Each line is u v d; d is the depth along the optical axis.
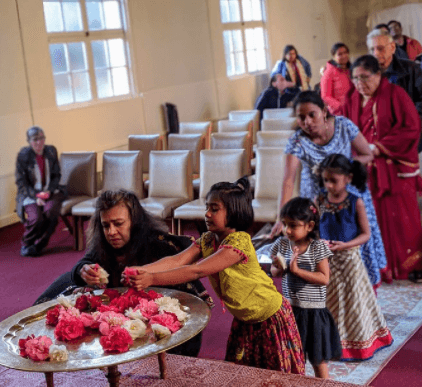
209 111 11.05
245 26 12.16
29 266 5.83
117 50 9.21
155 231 2.64
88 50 8.71
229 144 6.90
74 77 8.53
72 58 8.51
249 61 12.39
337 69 7.95
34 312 2.18
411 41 9.03
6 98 7.42
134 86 9.41
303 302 2.93
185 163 6.03
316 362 2.94
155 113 9.73
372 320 3.49
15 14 7.53
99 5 8.92
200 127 7.97
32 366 1.72
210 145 7.70
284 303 2.46
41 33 7.87
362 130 4.47
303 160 3.78
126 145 9.12
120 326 1.89
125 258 2.61
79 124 8.34
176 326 1.91
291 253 2.99
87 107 8.48
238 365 2.37
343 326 3.42
